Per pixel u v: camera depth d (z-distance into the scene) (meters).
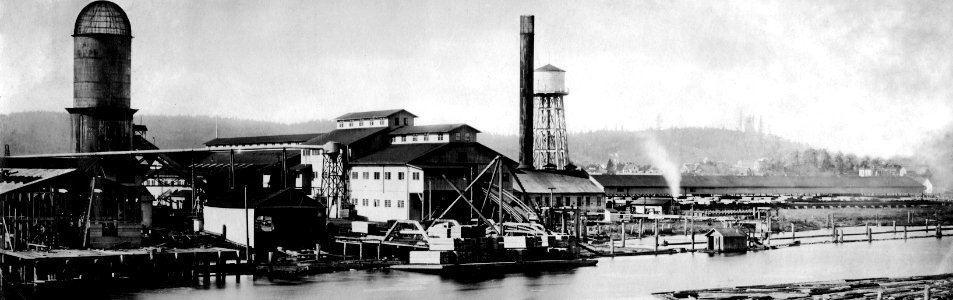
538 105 136.50
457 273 66.56
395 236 78.88
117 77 79.56
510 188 100.94
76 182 64.81
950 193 140.00
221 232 72.31
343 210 92.75
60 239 62.34
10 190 60.81
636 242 93.50
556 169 123.69
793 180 156.00
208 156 120.56
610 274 67.94
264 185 103.69
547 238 72.81
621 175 148.00
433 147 95.62
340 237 76.06
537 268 70.56
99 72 78.75
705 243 91.94
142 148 105.12
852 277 67.56
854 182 149.50
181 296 52.94
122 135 80.38
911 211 133.38
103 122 79.12
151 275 57.03
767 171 172.88
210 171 104.00
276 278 61.78
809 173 160.75
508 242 71.50
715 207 127.12
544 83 134.50
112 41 79.06
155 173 94.19
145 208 71.75
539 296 56.88
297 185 106.06
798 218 127.94
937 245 94.31
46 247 59.47
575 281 63.69
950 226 118.44
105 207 67.88
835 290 57.94
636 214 110.75
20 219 60.78
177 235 70.06
